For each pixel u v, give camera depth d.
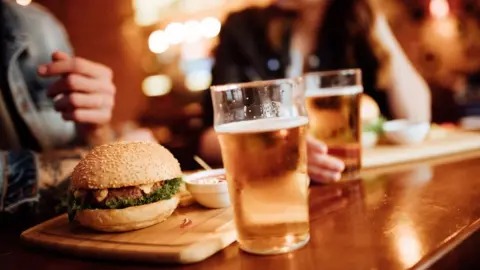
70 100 0.96
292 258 0.50
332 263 0.47
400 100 1.50
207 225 0.60
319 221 0.60
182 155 1.38
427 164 0.88
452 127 1.23
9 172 0.76
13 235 0.67
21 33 1.23
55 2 3.42
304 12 1.61
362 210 0.63
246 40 1.63
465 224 0.55
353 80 0.80
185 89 3.59
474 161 0.87
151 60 3.88
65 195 0.73
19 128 1.19
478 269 0.54
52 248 0.59
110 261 0.55
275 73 1.63
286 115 0.51
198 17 3.45
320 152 0.78
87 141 1.13
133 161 0.61
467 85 2.39
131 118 3.77
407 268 0.45
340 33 1.60
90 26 3.61
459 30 2.42
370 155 0.94
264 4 1.64
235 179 0.51
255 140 0.50
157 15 3.56
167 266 0.52
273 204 0.51
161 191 0.61
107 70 1.01
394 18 2.34
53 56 0.96
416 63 2.40
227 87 0.52
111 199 0.60
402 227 0.55
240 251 0.54
